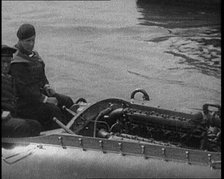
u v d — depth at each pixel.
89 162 5.45
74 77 10.02
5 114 5.96
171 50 11.86
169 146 5.35
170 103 8.79
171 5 15.74
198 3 15.28
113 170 5.32
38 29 13.70
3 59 6.12
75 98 9.12
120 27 13.91
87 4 16.48
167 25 14.12
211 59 11.09
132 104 6.41
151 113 6.18
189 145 5.92
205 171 5.00
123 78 10.02
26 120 6.02
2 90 6.13
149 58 11.27
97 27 13.88
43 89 6.60
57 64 10.83
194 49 11.93
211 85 9.50
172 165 5.13
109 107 6.39
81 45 12.29
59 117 6.48
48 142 5.76
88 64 10.82
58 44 12.39
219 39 12.66
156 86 9.60
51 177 5.60
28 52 6.28
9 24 13.91
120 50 11.86
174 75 10.16
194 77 10.03
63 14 15.21
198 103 8.74
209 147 5.71
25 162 5.73
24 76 6.16
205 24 14.12
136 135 6.24
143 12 15.41
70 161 5.54
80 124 6.11
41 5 16.36
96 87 9.59
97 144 5.50
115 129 6.23
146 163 5.23
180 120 5.98
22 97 6.23
